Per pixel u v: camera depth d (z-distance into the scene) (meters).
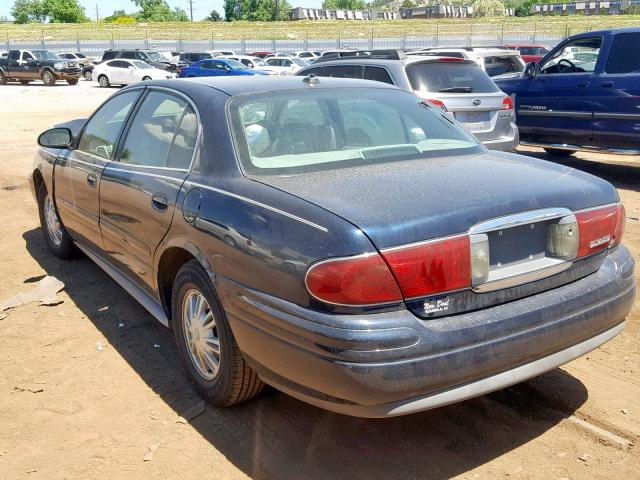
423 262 2.63
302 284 2.67
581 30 60.84
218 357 3.41
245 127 3.49
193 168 3.54
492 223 2.79
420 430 3.32
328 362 2.60
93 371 3.94
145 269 3.97
